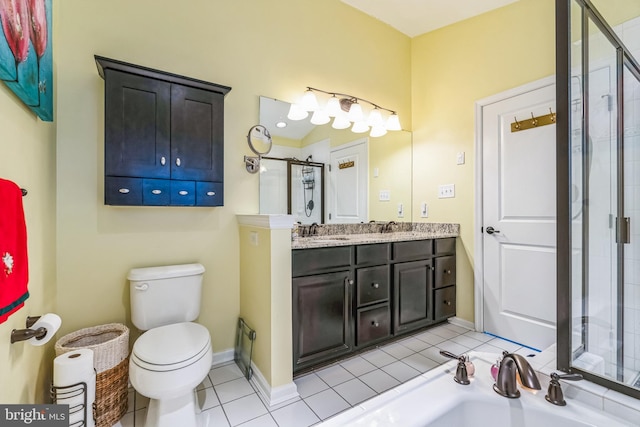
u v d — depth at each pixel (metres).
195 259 2.03
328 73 2.62
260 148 2.27
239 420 1.51
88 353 1.35
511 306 2.42
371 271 2.21
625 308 1.42
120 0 1.79
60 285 1.63
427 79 3.07
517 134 2.39
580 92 1.26
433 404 1.07
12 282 0.90
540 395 1.08
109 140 1.60
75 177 1.67
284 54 2.38
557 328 1.17
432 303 2.62
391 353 2.22
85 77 1.70
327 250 1.97
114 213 1.78
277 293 1.69
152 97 1.71
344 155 2.73
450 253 2.75
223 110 1.96
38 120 1.36
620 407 0.96
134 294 1.70
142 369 1.31
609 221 1.38
